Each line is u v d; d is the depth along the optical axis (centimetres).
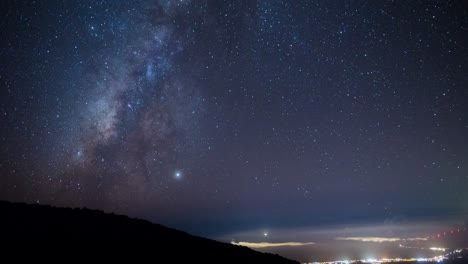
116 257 910
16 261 796
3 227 990
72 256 869
